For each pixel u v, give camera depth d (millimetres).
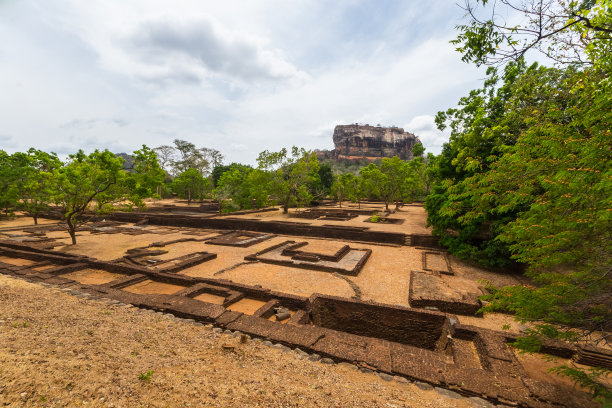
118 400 3270
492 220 13773
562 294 4090
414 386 4762
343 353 5547
